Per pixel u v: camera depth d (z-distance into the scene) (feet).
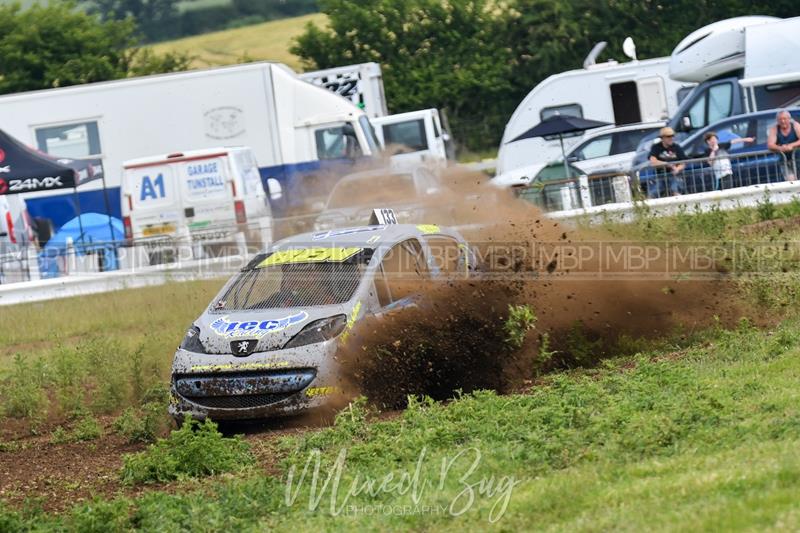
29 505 89.40
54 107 318.04
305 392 111.75
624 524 63.52
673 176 223.51
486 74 524.52
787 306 138.92
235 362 113.60
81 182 271.69
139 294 213.87
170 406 116.88
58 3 548.72
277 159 318.65
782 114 230.68
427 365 119.65
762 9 515.91
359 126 323.78
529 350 128.36
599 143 301.22
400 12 540.93
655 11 526.98
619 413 91.09
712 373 105.91
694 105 287.89
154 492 87.81
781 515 60.23
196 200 293.43
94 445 118.42
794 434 77.77
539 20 527.40
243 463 97.09
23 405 137.39
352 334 115.65
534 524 68.49
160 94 317.63
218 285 215.31
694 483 68.49
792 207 202.39
